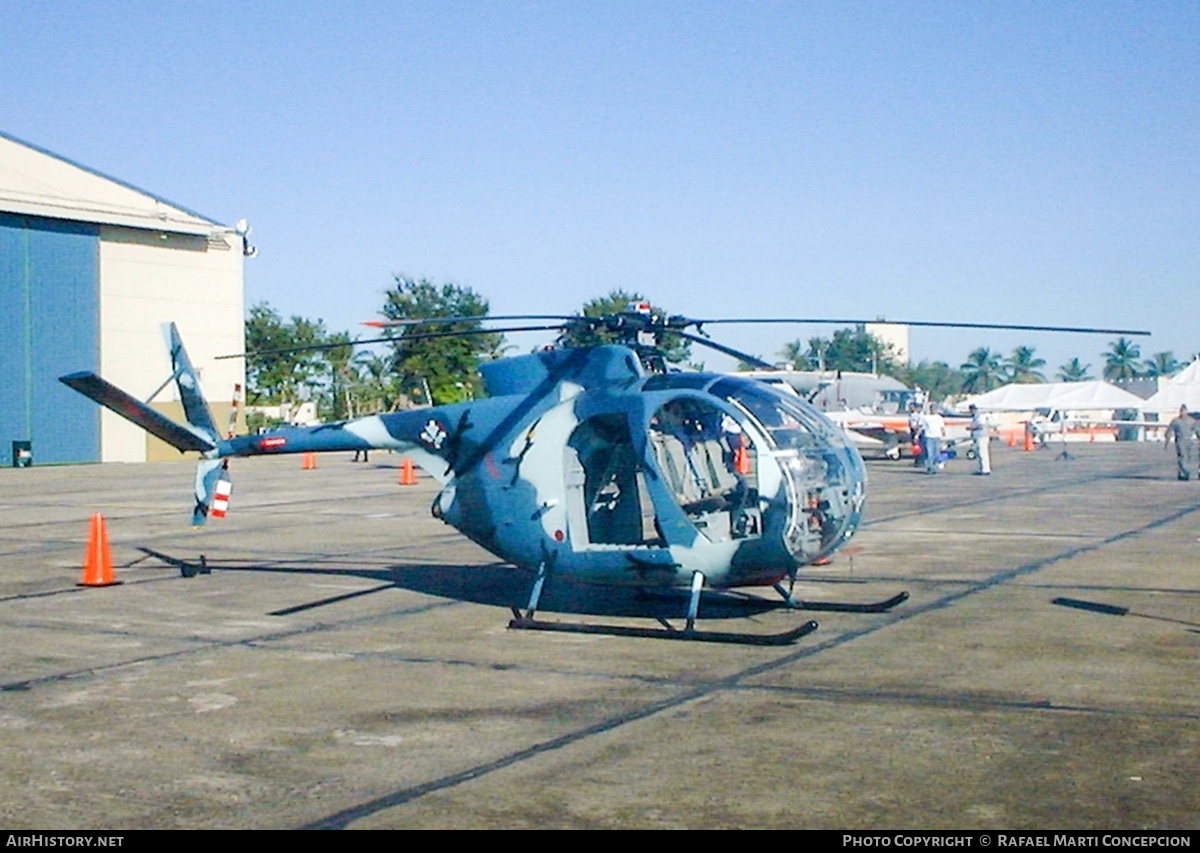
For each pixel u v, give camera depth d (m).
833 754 7.07
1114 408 61.75
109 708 8.44
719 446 11.52
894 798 6.28
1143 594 12.42
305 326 64.69
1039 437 50.94
